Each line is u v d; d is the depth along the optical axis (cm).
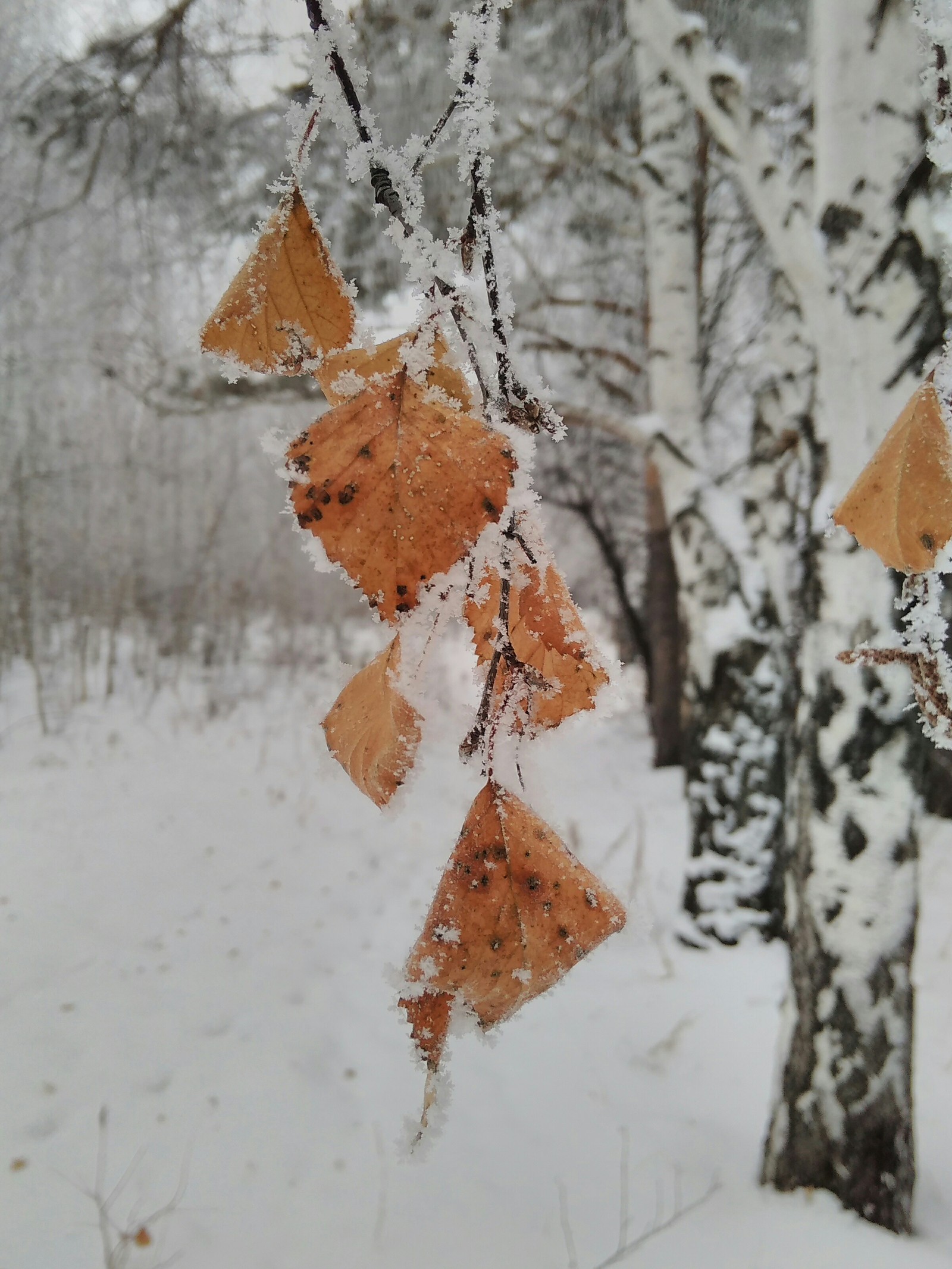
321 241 35
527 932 34
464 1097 283
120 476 1010
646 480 765
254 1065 301
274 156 469
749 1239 208
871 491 43
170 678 1041
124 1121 269
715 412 674
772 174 188
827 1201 214
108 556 987
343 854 510
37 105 448
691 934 395
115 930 395
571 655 33
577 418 426
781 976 358
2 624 927
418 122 413
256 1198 239
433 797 617
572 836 458
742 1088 285
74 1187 240
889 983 201
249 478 1212
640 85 427
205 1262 216
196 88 418
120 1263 212
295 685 1054
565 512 942
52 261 666
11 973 349
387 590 30
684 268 417
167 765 677
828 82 184
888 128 178
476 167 34
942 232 192
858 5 177
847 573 197
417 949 34
